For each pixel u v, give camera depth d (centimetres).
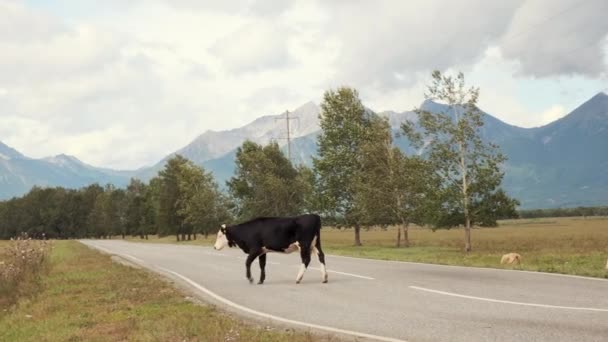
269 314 1152
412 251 3722
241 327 987
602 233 6144
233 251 3753
